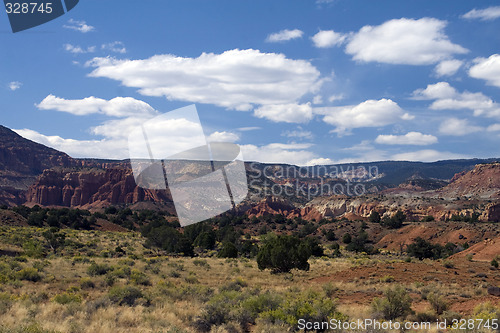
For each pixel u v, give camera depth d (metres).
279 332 15.59
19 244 65.81
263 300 19.59
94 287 31.61
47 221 111.69
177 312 20.12
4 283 29.97
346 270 43.31
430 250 89.50
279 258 45.66
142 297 24.03
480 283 33.34
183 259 63.41
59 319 17.92
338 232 141.00
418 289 30.28
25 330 13.76
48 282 32.94
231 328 16.86
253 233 143.12
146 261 55.31
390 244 128.50
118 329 16.28
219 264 55.97
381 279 35.94
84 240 86.25
